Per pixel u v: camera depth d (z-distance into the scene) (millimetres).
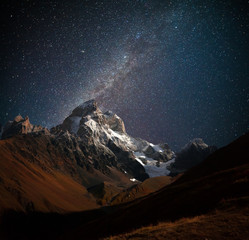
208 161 70188
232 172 32906
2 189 147125
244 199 17047
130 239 14430
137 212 41625
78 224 150375
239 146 64812
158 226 17125
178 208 27359
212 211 17266
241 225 12000
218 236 11266
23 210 136125
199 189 31328
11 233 116000
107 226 44188
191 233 12602
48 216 143375
